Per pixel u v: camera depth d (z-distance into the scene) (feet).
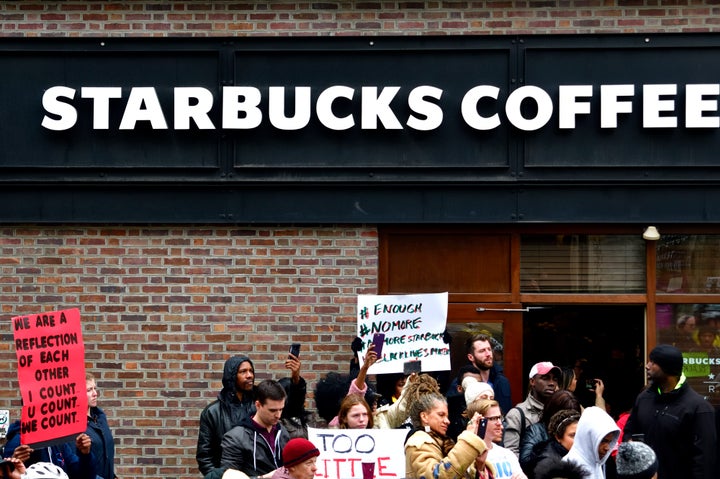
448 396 29.86
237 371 29.63
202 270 35.35
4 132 35.55
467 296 35.47
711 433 26.94
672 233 35.32
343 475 24.58
